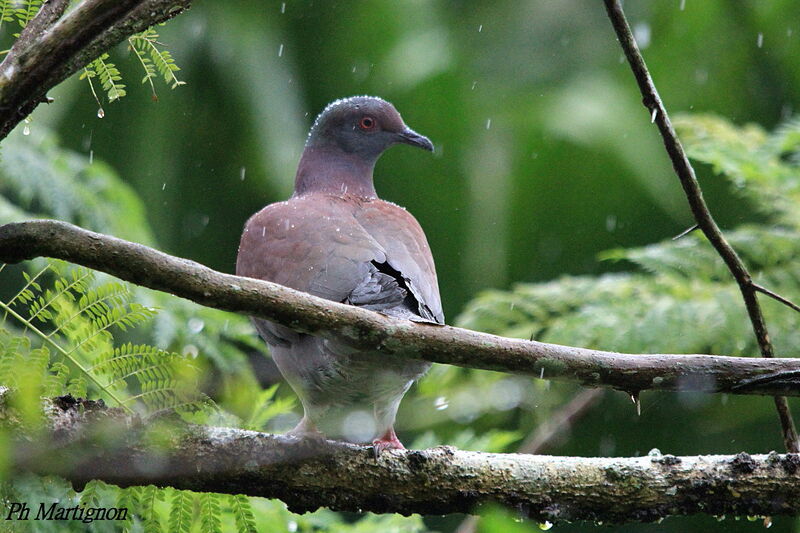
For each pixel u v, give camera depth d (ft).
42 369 20.36
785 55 54.34
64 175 38.04
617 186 52.65
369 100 38.47
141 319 21.31
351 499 23.49
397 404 29.19
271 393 29.12
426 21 54.08
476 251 50.31
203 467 22.56
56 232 18.97
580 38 53.42
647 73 22.13
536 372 20.66
